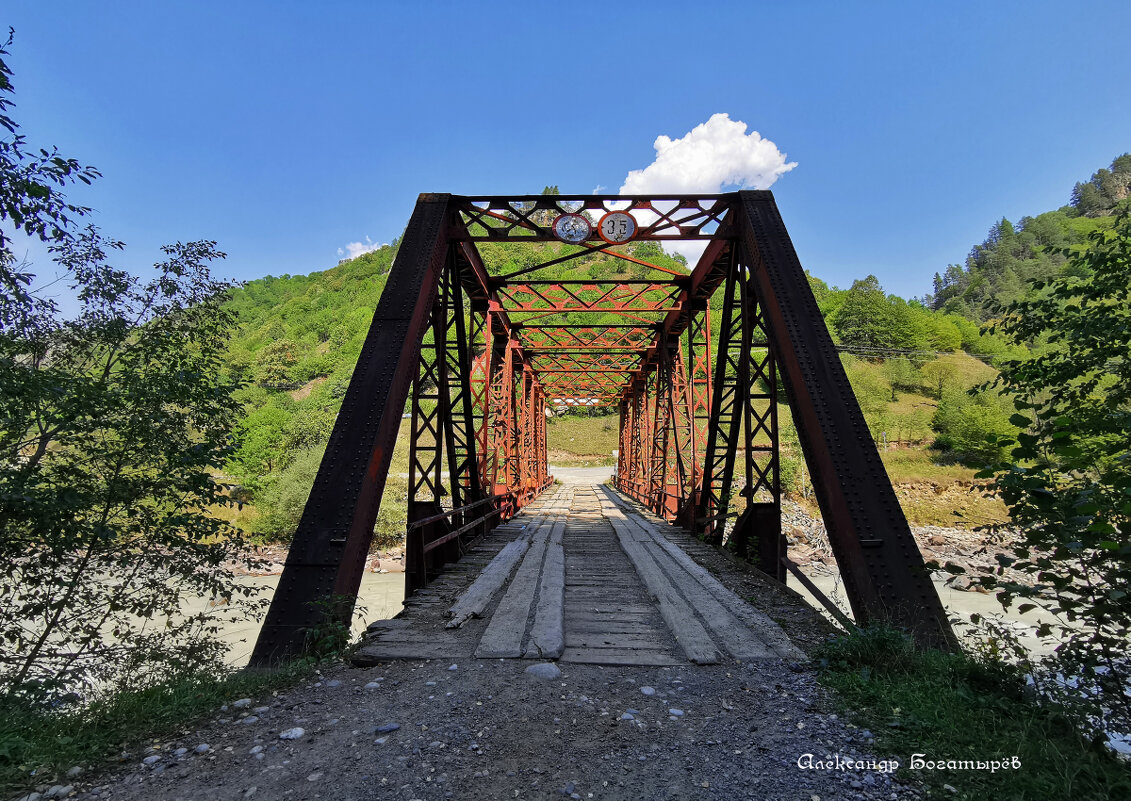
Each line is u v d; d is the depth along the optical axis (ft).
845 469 15.64
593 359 64.08
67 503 15.12
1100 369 15.61
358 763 8.38
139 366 19.47
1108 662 8.73
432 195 23.98
